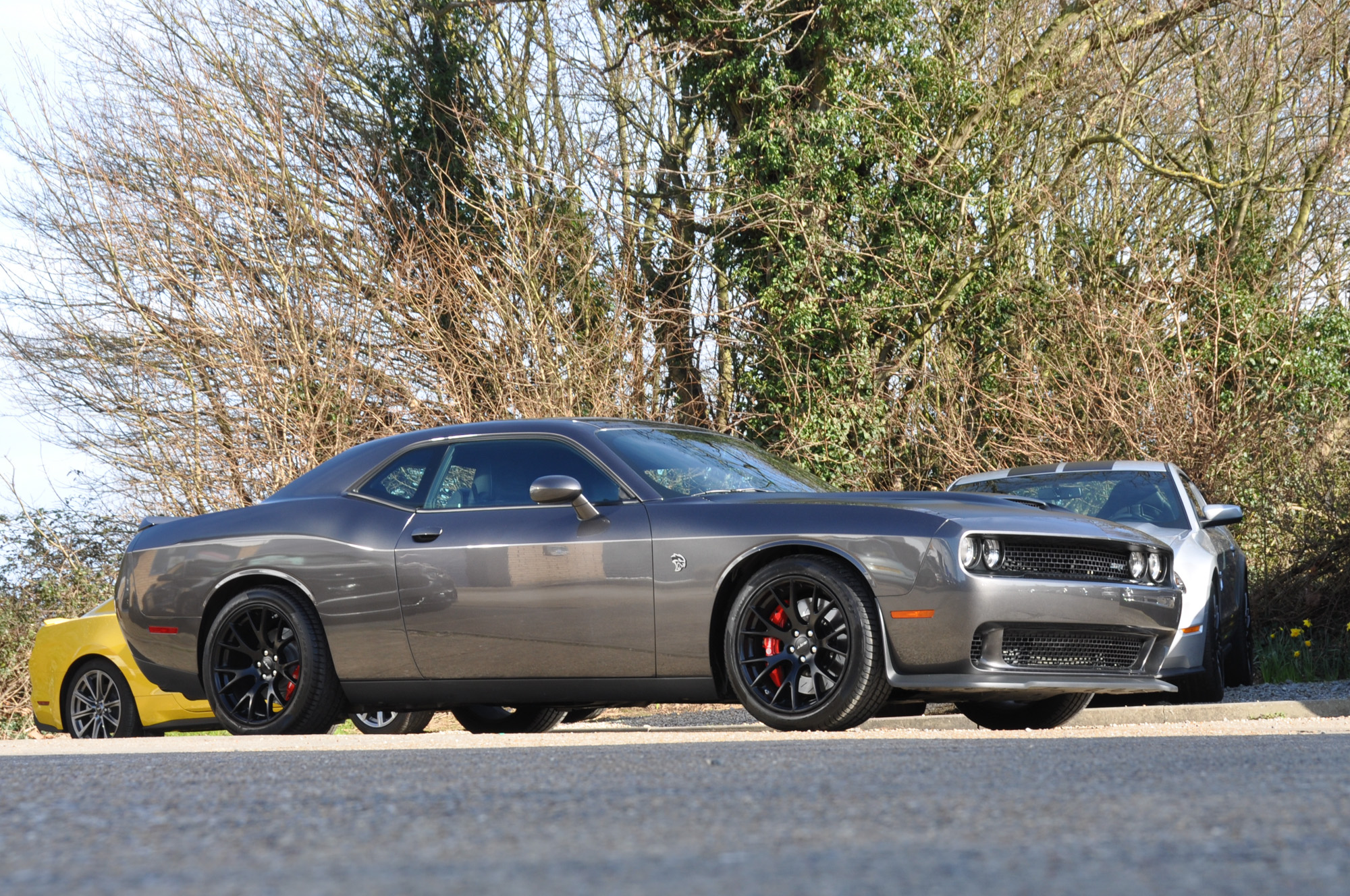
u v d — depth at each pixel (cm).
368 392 1833
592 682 669
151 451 1769
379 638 710
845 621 618
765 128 2231
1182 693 1004
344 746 558
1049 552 642
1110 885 191
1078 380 1756
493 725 934
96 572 1683
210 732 1242
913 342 2197
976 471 1803
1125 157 2284
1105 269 2086
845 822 257
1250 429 1642
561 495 665
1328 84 2180
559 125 2416
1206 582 986
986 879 197
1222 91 2205
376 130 2317
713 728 680
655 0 2344
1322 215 2244
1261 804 274
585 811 281
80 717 1135
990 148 2270
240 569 747
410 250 1939
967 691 627
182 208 1927
